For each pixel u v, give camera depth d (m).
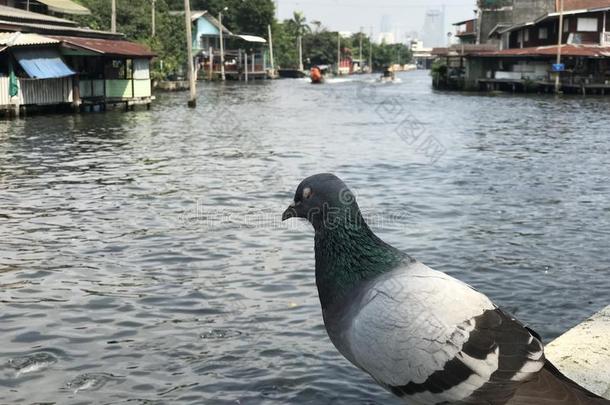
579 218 10.67
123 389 5.20
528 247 9.03
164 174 14.62
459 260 8.48
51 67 27.56
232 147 19.47
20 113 27.88
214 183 13.55
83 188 12.96
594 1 56.81
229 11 85.25
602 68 51.12
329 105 38.94
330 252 3.42
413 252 8.84
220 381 5.32
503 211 11.20
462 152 18.48
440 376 2.88
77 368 5.52
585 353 4.38
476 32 72.44
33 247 8.92
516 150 18.89
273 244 9.07
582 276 7.83
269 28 86.69
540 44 55.59
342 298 3.35
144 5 53.19
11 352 5.78
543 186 13.40
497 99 44.69
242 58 83.31
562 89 50.00
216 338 6.09
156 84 53.88
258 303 6.94
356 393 5.13
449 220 10.62
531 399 2.78
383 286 3.13
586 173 14.91
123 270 8.00
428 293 3.01
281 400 5.05
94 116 29.52
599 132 23.67
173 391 5.18
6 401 5.00
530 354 2.91
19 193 12.44
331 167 15.80
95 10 48.78
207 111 33.59
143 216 10.68
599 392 3.92
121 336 6.14
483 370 2.85
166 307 6.83
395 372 2.97
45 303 6.92
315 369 5.49
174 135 22.53
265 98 45.88
